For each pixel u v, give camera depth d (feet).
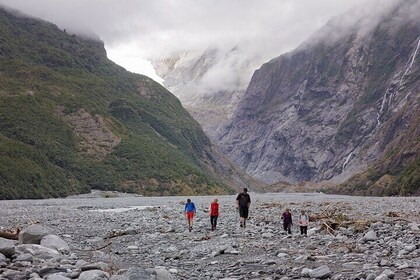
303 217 101.30
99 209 249.34
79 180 583.58
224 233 106.93
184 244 89.61
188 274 56.08
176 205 281.13
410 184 519.19
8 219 172.55
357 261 62.13
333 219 133.59
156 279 46.37
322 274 50.85
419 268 54.03
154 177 642.22
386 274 47.85
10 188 461.37
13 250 60.29
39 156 556.92
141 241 96.27
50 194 506.07
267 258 68.64
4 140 556.92
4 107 641.81
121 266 62.80
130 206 284.20
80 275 48.47
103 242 96.22
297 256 69.15
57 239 77.71
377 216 150.82
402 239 82.53
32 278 46.96
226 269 59.47
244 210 117.91
